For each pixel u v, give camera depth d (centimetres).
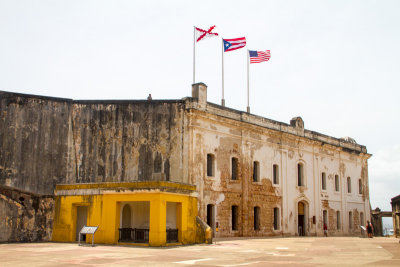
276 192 3803
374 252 2094
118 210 2406
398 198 4316
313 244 2725
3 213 2505
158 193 2273
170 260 1619
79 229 2600
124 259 1623
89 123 3041
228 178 3309
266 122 3775
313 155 4394
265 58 3875
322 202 4419
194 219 2578
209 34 3503
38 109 2930
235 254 1922
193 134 3028
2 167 2769
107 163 3002
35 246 2178
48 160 2897
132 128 3042
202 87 3155
